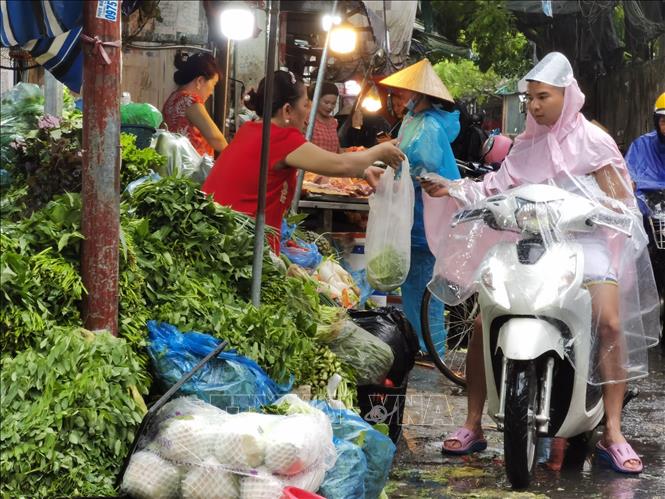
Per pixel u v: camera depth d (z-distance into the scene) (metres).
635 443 6.04
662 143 9.42
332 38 11.15
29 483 3.59
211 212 4.87
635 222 5.26
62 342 3.87
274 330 4.47
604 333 5.20
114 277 4.19
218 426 3.79
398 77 7.35
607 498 4.96
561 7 17.78
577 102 5.39
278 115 5.52
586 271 5.14
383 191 6.25
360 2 11.62
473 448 5.74
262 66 12.19
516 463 4.88
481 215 5.17
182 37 10.37
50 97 7.61
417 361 8.34
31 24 4.17
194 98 8.34
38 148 6.49
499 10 19.97
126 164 6.45
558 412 5.22
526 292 4.89
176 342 4.23
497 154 9.41
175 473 3.72
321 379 4.66
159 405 3.82
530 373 4.86
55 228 4.21
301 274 5.38
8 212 6.23
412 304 7.64
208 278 4.73
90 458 3.70
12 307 3.92
